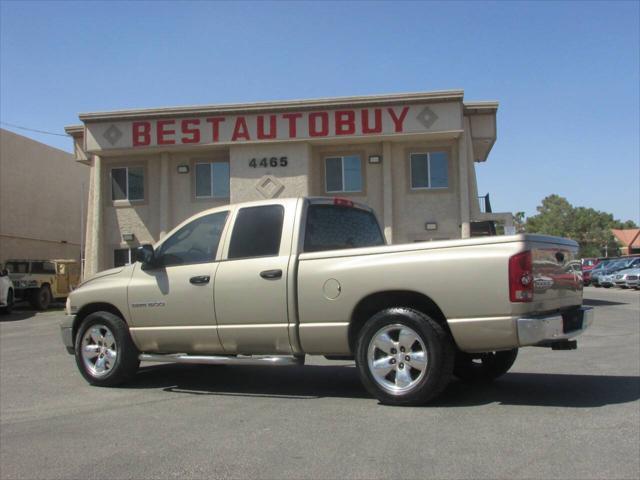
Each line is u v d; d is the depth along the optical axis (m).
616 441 4.79
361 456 4.58
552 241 6.05
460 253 5.70
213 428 5.45
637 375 7.57
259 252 6.65
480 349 5.68
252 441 5.03
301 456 4.62
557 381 7.21
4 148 31.33
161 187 23.20
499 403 6.07
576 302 6.52
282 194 22.02
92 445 5.06
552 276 5.94
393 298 6.07
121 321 7.39
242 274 6.61
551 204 90.44
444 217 21.95
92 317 7.52
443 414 5.66
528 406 5.93
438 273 5.74
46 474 4.42
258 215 6.79
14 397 6.96
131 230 23.61
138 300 7.21
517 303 5.48
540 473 4.16
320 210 6.91
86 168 39.44
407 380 5.89
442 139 21.95
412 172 22.25
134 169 23.83
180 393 7.02
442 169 22.14
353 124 21.55
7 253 31.27
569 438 4.88
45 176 34.91
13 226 31.84
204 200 23.19
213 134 22.22
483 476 4.13
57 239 35.81
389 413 5.77
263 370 8.45
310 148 22.30
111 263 23.78
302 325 6.32
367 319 6.31
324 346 6.29
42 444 5.12
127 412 6.14
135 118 22.67
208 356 6.86
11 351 11.38
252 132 22.00
